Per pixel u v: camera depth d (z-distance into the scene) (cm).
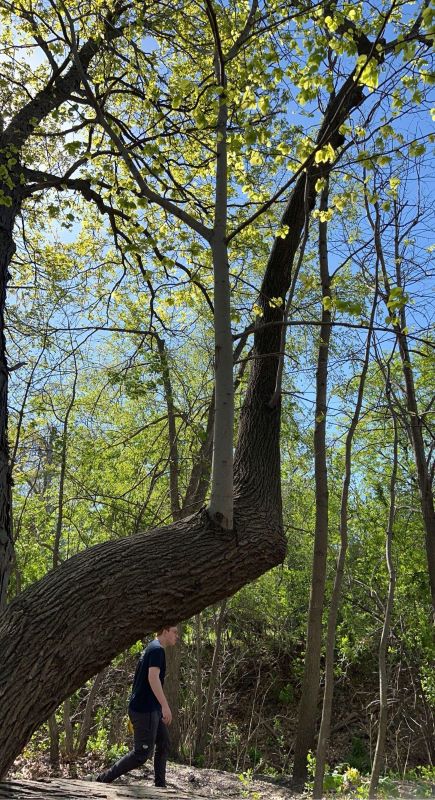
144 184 408
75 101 598
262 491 355
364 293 884
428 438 1101
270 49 471
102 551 310
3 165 540
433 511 980
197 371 1138
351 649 1333
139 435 1059
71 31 442
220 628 1307
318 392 902
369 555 1328
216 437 330
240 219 821
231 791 736
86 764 771
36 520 971
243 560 318
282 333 394
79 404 955
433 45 398
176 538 316
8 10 628
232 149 410
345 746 1441
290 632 1584
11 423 848
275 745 1515
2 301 572
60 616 283
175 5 602
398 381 1073
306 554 1480
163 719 566
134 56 635
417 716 1338
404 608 1270
